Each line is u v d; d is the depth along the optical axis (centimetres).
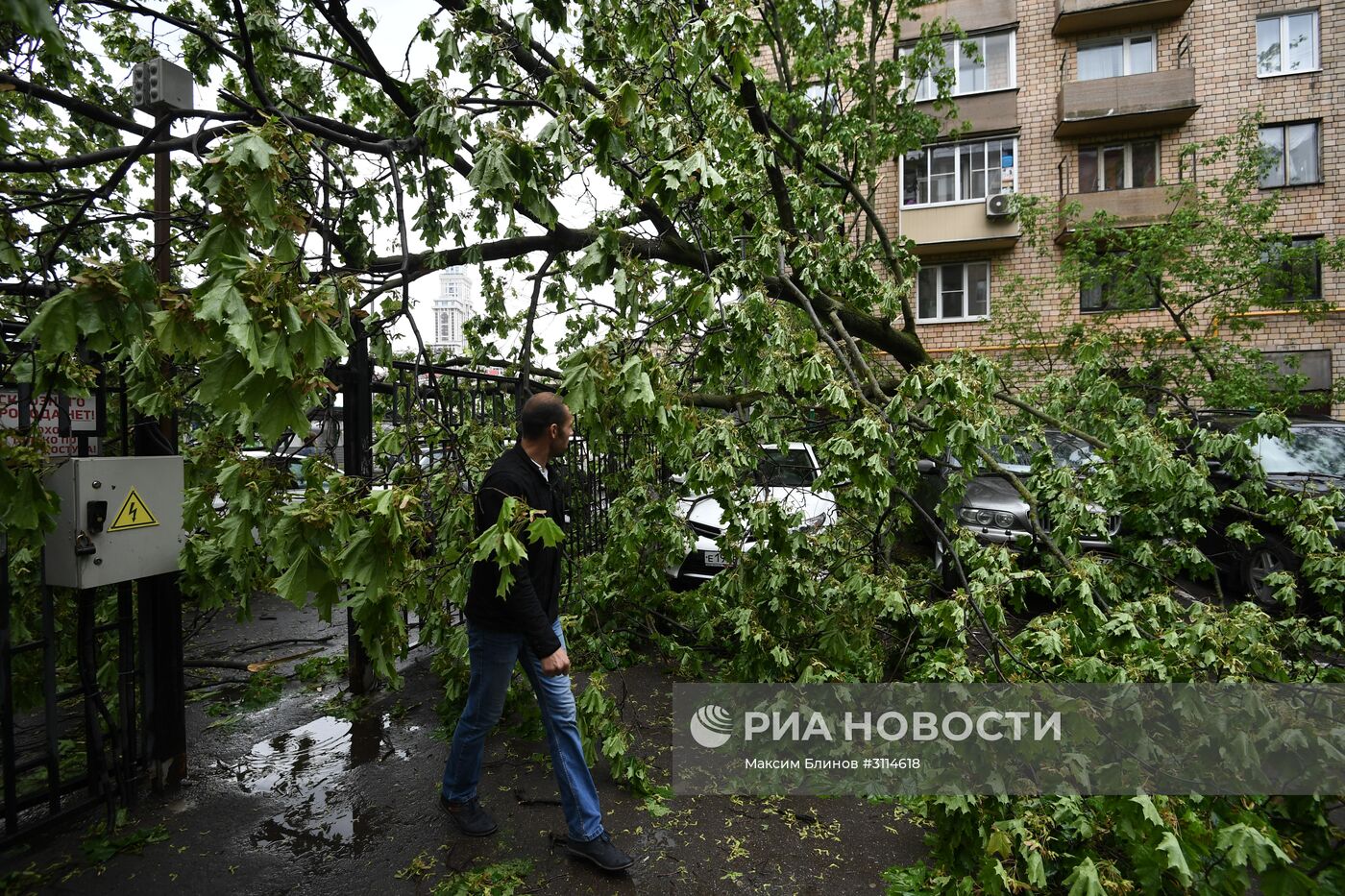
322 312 175
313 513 204
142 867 271
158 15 311
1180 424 409
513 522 221
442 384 487
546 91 358
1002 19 1709
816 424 481
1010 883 193
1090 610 278
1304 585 395
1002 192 1641
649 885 264
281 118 260
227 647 541
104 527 282
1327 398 883
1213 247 1116
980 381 345
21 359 253
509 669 275
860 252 568
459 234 475
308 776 341
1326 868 215
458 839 290
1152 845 183
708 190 317
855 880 268
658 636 469
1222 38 1608
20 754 362
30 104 362
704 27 364
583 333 547
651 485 454
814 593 374
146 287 176
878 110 999
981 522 627
